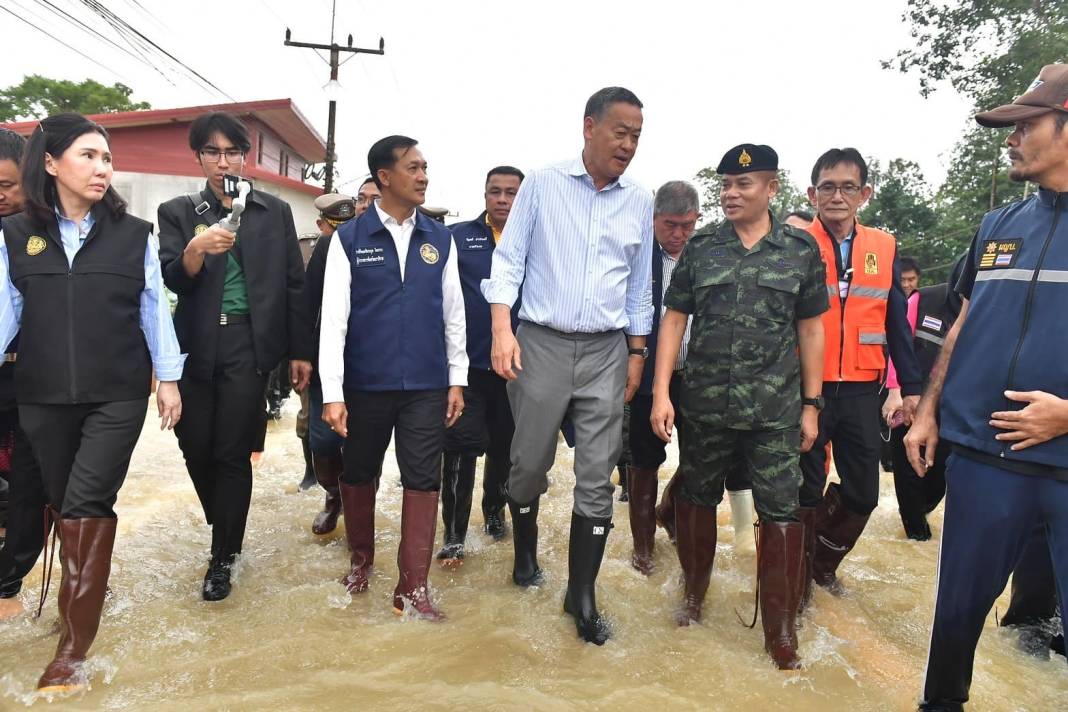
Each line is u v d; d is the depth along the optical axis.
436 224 3.26
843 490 3.41
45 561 2.75
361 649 2.62
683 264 2.95
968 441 2.25
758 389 2.73
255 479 5.23
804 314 2.83
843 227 3.34
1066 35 17.11
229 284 3.15
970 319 2.34
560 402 2.92
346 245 3.06
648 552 3.68
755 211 2.79
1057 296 2.12
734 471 3.86
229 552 3.20
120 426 2.54
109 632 2.71
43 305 2.47
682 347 3.60
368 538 3.31
